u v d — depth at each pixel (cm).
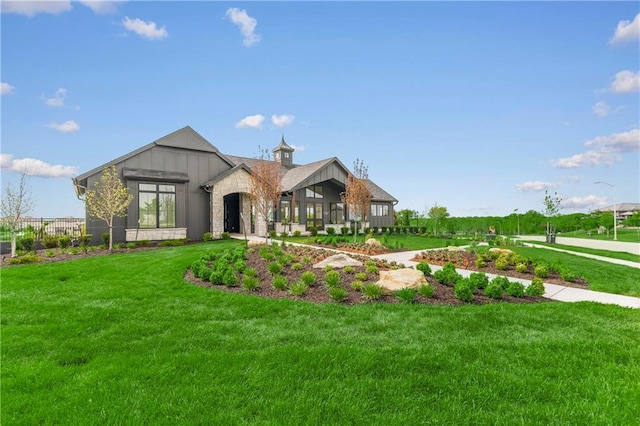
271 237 2000
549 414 280
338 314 543
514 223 3878
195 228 1853
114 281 775
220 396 301
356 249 1456
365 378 333
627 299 682
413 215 4262
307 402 292
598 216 4203
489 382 330
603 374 347
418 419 272
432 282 768
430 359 370
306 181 2334
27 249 1403
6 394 306
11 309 567
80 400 295
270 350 393
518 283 698
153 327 484
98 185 1525
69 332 464
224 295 650
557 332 470
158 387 317
